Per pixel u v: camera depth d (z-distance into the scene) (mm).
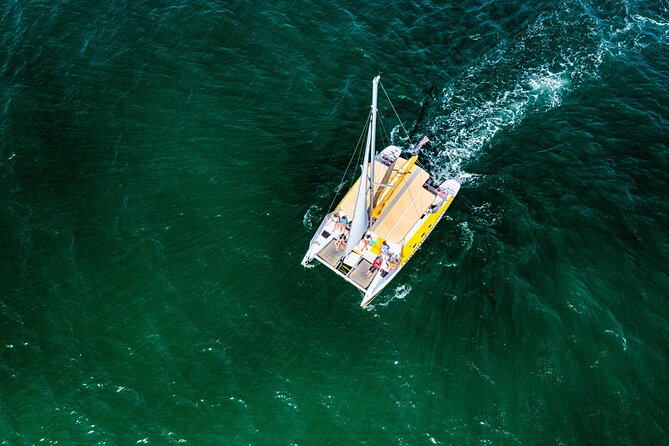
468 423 48812
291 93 68312
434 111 67750
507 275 56250
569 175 63219
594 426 48719
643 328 53594
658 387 50594
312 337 52688
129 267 55406
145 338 51812
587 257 57656
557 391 50281
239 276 55688
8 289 53438
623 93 69500
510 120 67438
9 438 46625
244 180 61688
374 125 46062
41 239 56469
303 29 73625
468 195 61719
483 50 72438
